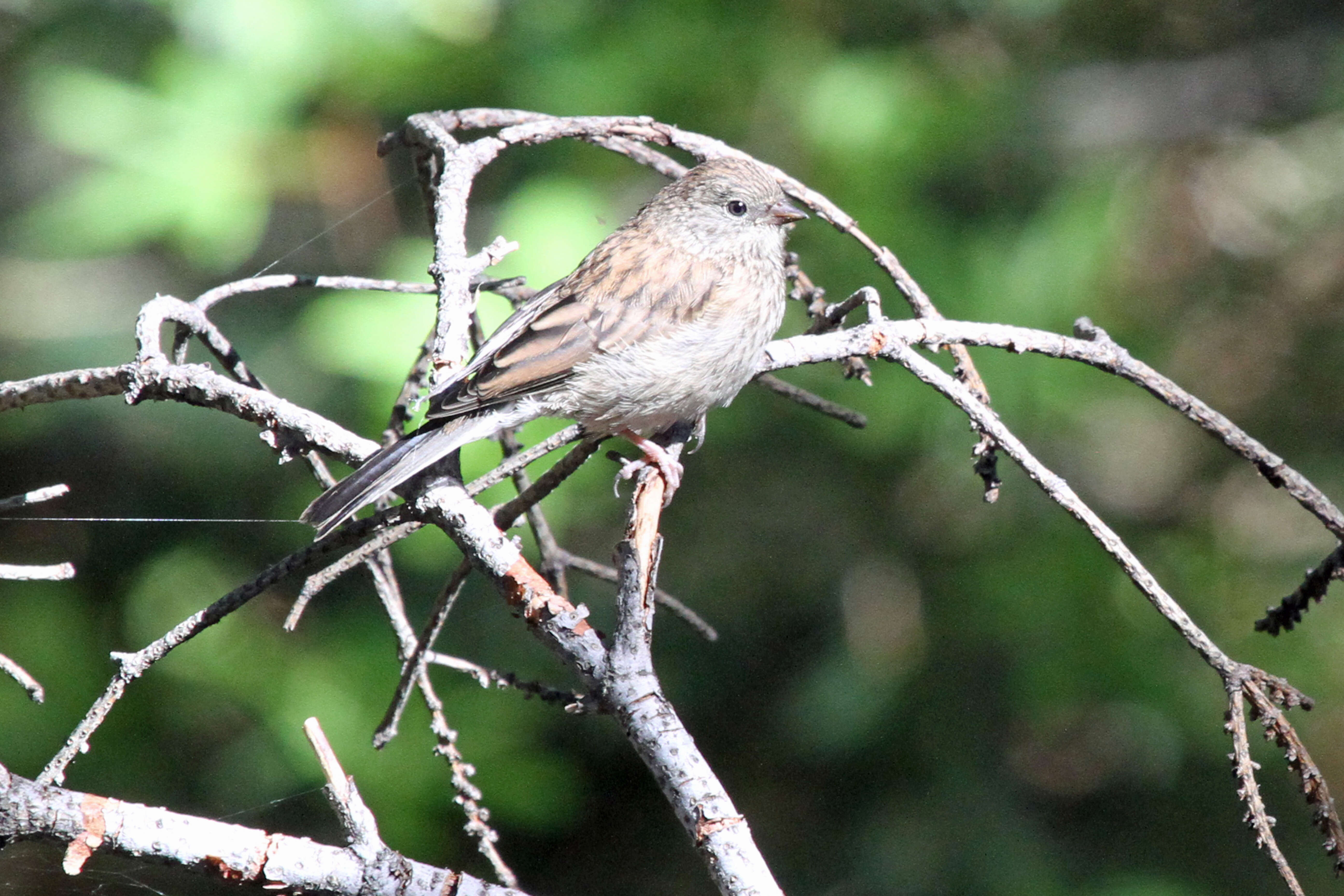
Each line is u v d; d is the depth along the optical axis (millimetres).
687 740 4008
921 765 11828
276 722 11336
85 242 11047
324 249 12234
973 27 12562
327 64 11336
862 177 11219
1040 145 12242
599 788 13109
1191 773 11922
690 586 12711
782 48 11531
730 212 7180
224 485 12344
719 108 11484
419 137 6234
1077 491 13031
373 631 11820
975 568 11789
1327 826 4359
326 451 4766
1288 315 13320
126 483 12508
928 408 11258
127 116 11172
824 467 12258
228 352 5566
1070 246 11383
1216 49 14266
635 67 11320
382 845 4168
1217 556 12273
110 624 12125
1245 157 14023
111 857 4496
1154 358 12578
